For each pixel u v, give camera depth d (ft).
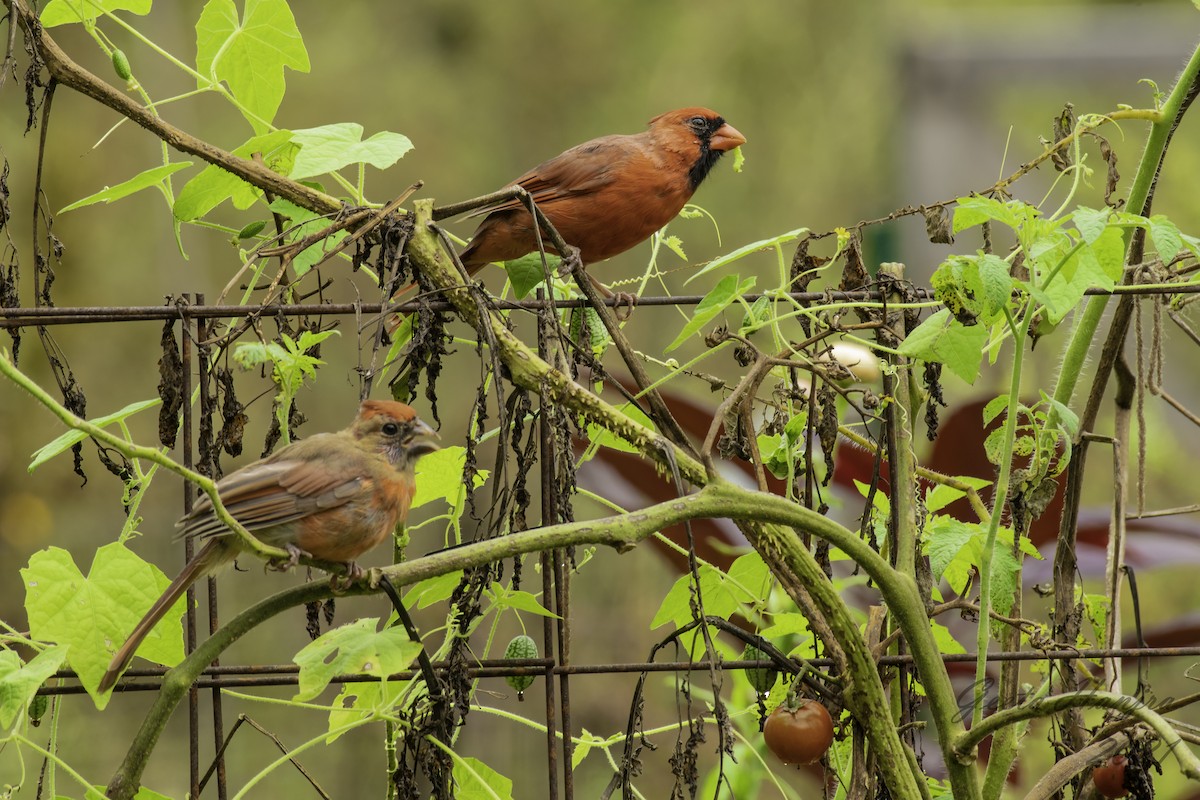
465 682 20.35
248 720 20.57
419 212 21.17
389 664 18.16
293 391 21.25
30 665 18.51
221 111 81.10
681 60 85.20
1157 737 21.36
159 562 58.70
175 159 76.23
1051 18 73.92
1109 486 56.85
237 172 23.30
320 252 23.24
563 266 21.21
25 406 64.85
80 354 69.72
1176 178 65.62
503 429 19.51
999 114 64.90
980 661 20.94
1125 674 37.93
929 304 21.57
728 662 21.58
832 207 78.54
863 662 20.84
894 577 20.44
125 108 23.02
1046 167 64.54
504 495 20.56
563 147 88.17
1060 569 23.47
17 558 60.90
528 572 42.65
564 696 20.99
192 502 20.40
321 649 18.51
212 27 25.95
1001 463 21.56
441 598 22.27
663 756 47.67
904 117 67.21
